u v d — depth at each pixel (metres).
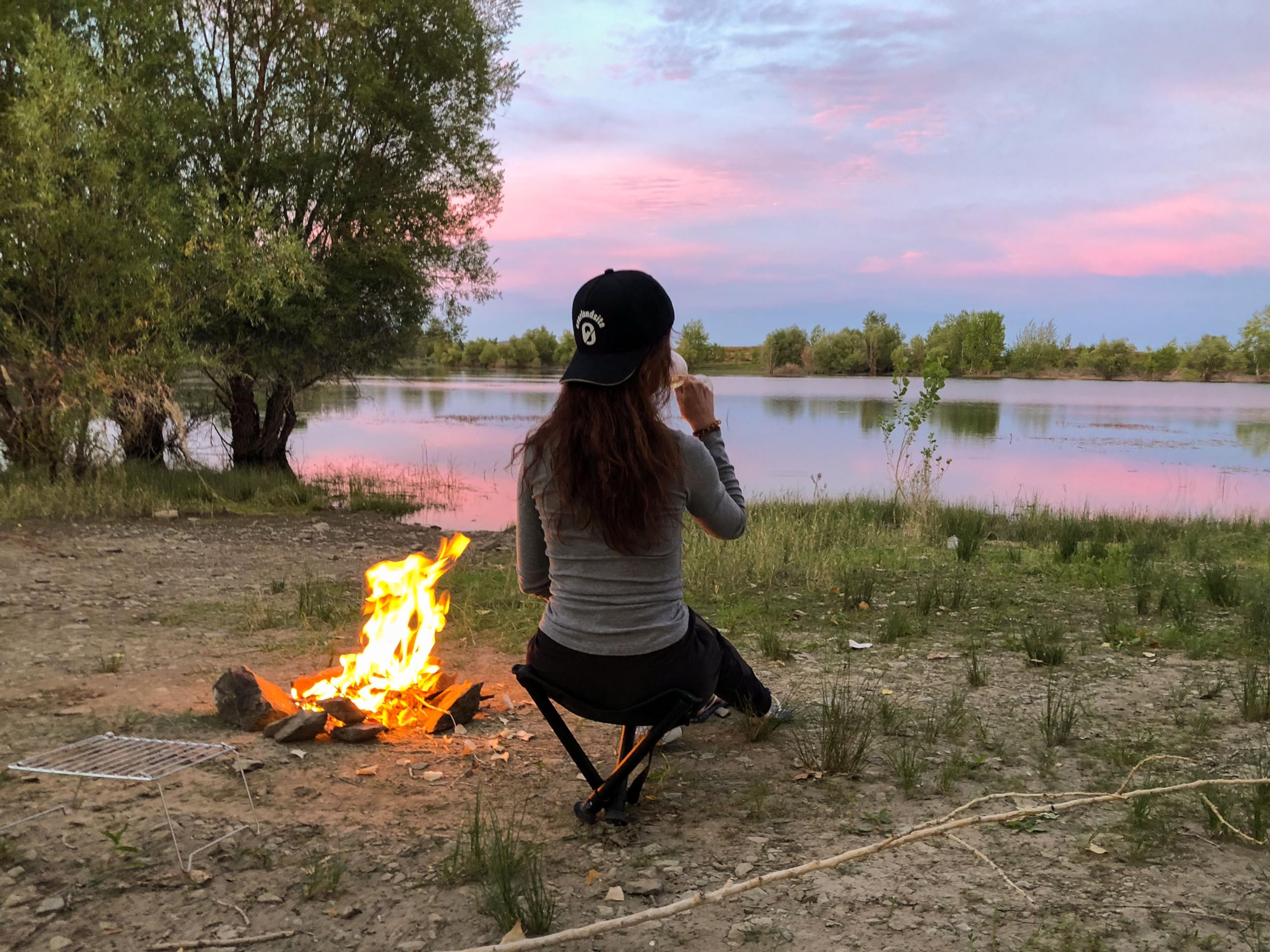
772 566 7.79
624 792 2.91
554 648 2.73
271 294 13.84
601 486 2.54
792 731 3.77
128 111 12.05
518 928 2.20
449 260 16.95
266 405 17.89
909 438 13.00
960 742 3.62
